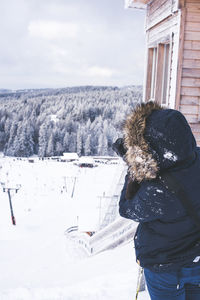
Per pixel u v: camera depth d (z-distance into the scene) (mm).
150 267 1457
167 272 1418
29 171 75562
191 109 6090
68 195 50719
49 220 35812
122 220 6734
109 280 3295
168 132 1321
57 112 147375
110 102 165750
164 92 7461
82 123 134000
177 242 1399
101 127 117250
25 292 3156
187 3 5840
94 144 110812
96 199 19500
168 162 1339
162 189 1346
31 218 36688
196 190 1350
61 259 13719
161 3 7062
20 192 53094
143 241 1489
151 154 1328
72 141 109812
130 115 1441
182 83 6031
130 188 1463
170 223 1388
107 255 5223
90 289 3115
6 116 134250
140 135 1347
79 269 4570
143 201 1387
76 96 185125
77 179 63594
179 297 1464
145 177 1345
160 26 7254
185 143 1337
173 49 6258
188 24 5887
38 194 51656
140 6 8516
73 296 3008
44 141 106188
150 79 8297
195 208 1323
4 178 65875
